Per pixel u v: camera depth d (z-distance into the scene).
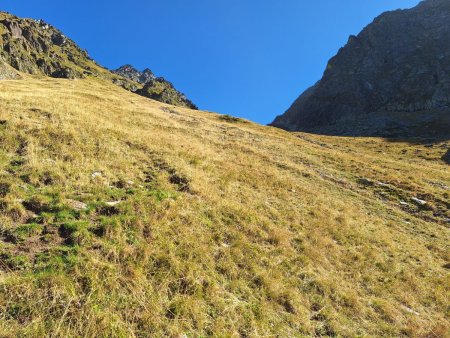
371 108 154.75
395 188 32.06
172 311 9.49
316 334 10.55
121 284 9.76
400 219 25.69
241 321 9.94
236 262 12.80
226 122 67.38
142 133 28.19
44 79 85.88
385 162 47.47
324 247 16.58
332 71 188.75
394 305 13.38
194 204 15.87
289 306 11.36
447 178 40.91
